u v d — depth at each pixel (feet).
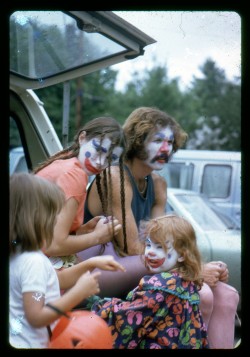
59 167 9.87
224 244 17.66
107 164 10.05
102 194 10.76
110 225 10.12
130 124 11.06
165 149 11.07
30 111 13.35
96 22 10.15
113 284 10.23
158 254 9.43
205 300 9.92
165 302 9.20
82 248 9.82
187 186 31.32
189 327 9.29
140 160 11.07
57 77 12.34
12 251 8.23
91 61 11.76
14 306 8.16
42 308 8.02
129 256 10.56
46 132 13.41
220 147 62.85
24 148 13.50
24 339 8.09
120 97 66.28
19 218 8.16
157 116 11.03
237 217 30.66
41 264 8.15
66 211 9.59
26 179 8.23
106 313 9.20
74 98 58.44
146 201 11.34
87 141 10.00
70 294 8.11
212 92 62.69
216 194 31.14
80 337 8.17
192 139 63.82
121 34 10.87
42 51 11.27
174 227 9.41
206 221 22.58
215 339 10.20
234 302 10.31
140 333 9.17
